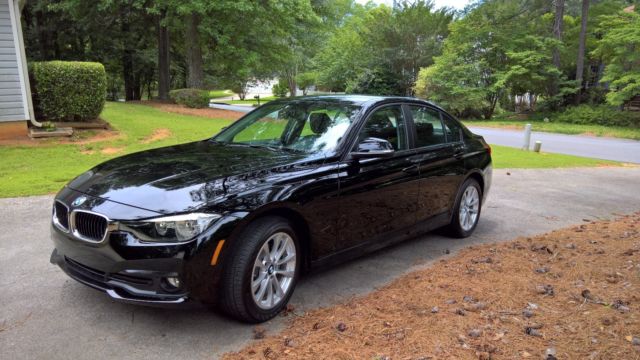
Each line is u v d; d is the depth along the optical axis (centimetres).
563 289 400
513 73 3053
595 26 3369
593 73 3606
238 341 322
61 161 991
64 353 304
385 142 413
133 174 365
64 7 2405
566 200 844
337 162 407
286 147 441
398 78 3666
